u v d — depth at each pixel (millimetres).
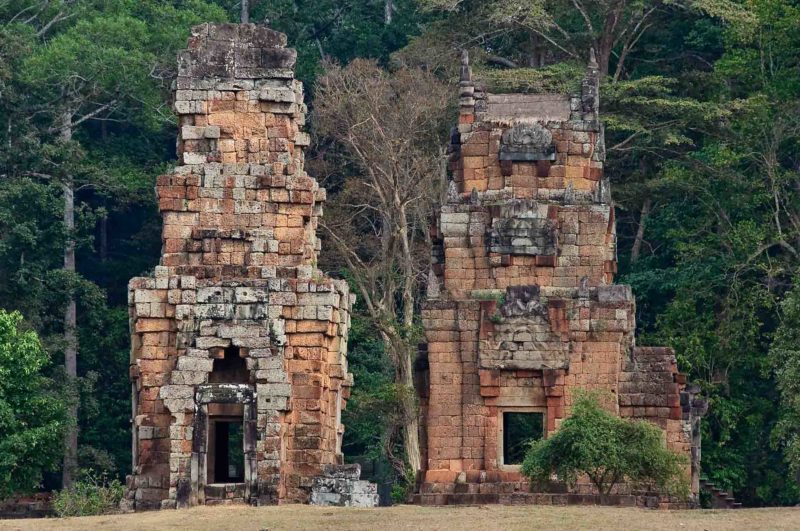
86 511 83062
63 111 124188
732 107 118875
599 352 92312
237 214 82250
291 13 141375
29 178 116562
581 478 88812
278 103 83062
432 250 96812
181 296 80125
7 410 90750
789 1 123000
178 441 78250
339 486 78375
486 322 92750
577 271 94312
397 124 122000
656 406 91812
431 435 92750
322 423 80250
